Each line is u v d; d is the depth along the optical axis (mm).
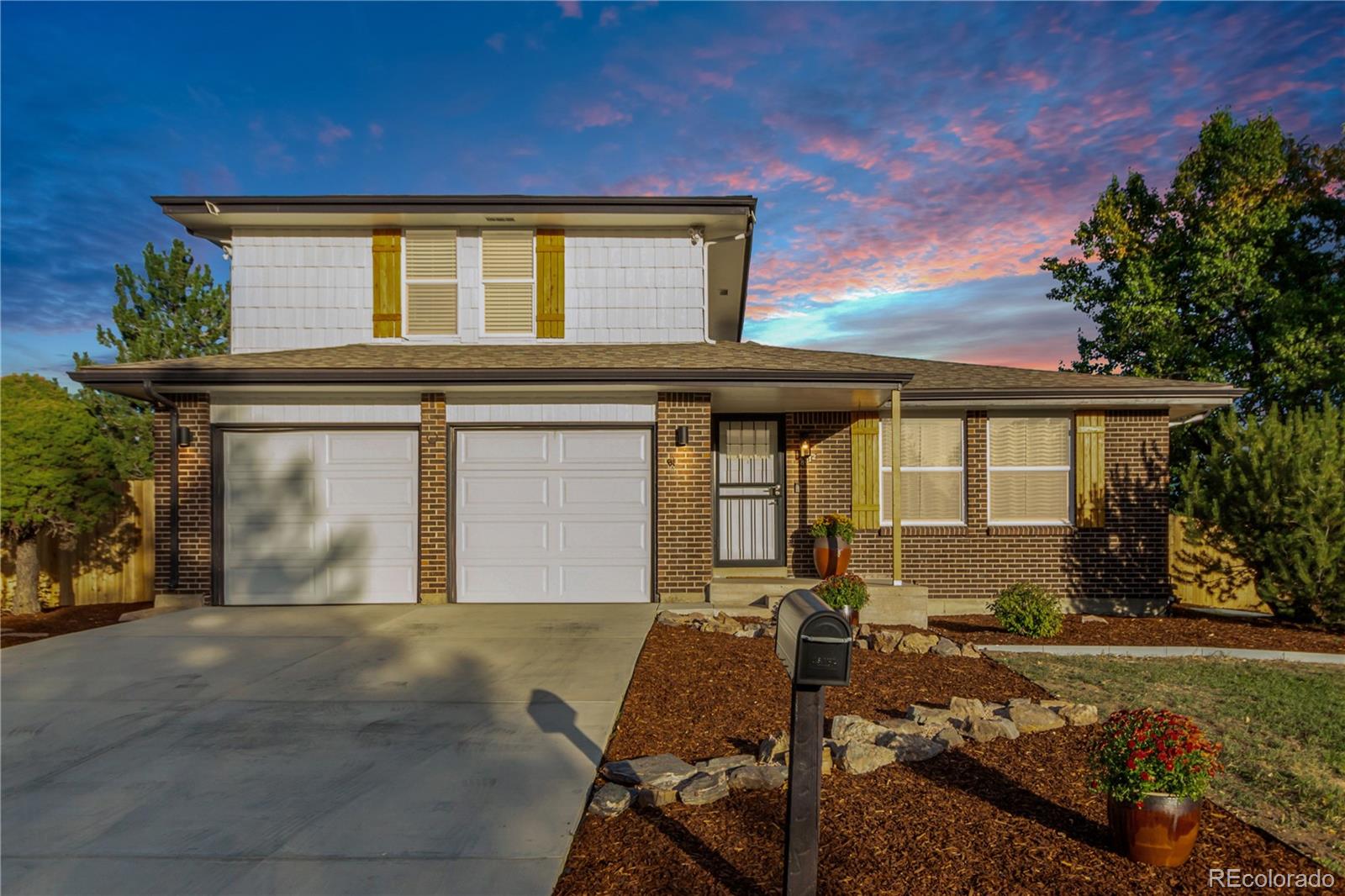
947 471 12336
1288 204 17938
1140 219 20219
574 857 3758
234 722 5703
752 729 5547
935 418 12359
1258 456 11086
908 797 4301
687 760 4984
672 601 10320
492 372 9703
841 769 4672
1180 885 3455
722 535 12438
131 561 13414
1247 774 4957
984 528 12148
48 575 13055
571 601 10406
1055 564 12109
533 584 10430
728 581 10781
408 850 3814
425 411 10328
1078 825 3990
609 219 12289
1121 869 3578
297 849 3836
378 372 9703
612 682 6676
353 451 10469
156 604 10211
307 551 10391
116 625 9094
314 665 7262
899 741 4969
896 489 10367
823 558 10914
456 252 12484
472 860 3713
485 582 10422
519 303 12492
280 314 12406
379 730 5504
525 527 10445
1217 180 18578
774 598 10133
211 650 7859
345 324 12414
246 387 10016
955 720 5543
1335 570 10438
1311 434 10773
